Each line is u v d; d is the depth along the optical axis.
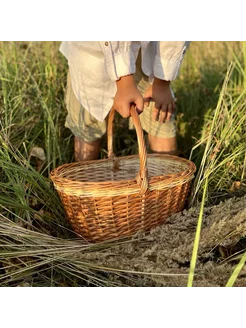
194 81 2.32
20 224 1.51
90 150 1.86
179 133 2.08
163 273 1.23
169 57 1.60
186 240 1.29
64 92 1.99
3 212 1.54
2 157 1.58
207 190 1.63
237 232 1.28
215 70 2.31
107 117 1.83
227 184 1.69
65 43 1.82
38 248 1.40
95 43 1.64
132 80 1.46
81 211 1.44
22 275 1.32
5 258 1.35
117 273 1.29
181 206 1.54
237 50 2.38
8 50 2.20
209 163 1.66
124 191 1.37
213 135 1.66
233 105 1.68
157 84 1.68
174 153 1.85
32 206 1.66
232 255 1.31
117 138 2.10
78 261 1.33
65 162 1.87
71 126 1.84
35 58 2.18
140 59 1.69
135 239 1.40
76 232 1.52
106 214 1.42
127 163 1.74
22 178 1.60
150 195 1.42
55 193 1.65
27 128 1.86
